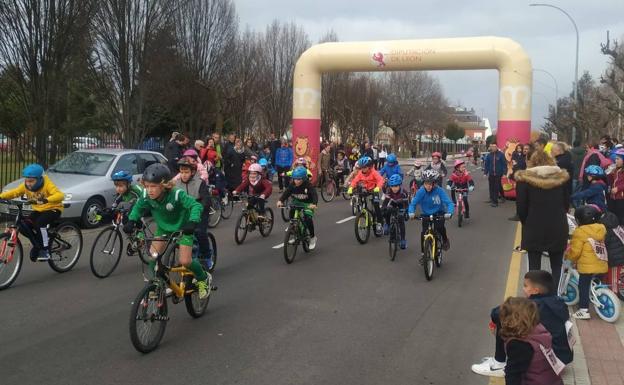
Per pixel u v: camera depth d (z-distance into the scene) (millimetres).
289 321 6391
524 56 19219
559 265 6523
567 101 53500
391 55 20594
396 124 63688
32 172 7938
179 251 6051
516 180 6523
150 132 30062
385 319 6516
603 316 6395
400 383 4789
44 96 14852
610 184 10367
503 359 4938
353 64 21344
